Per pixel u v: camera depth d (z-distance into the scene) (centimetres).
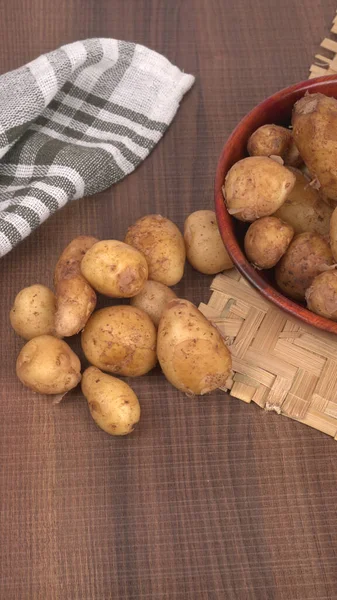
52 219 55
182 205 55
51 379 46
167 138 58
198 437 47
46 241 54
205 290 52
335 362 49
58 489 46
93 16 63
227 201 45
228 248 44
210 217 50
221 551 44
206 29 62
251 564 43
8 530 44
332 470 46
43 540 44
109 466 46
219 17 63
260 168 44
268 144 47
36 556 44
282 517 45
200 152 57
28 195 52
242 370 48
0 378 49
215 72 60
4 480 46
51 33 62
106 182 55
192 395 47
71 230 54
